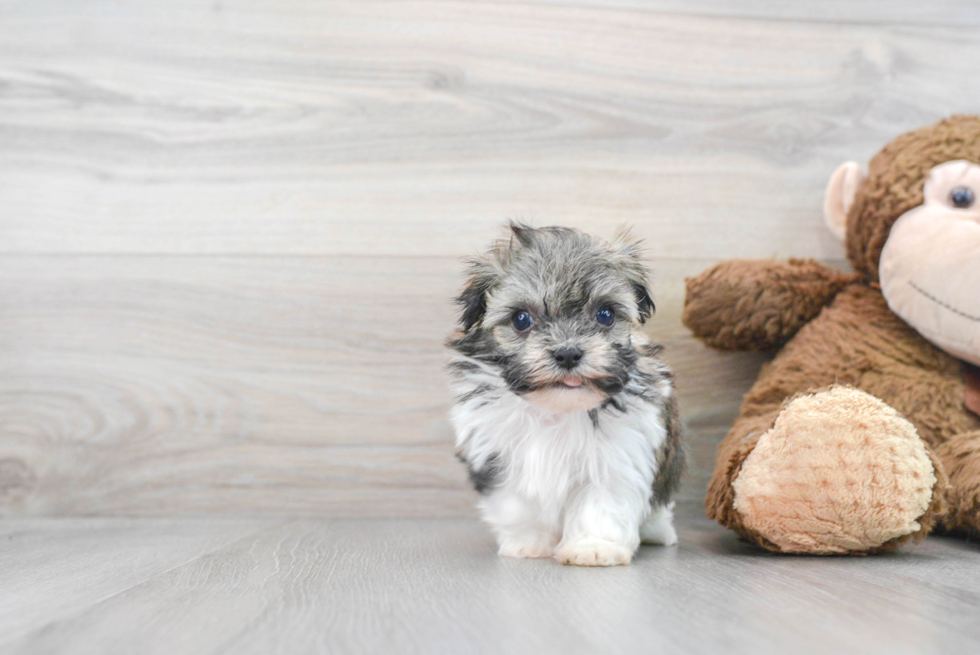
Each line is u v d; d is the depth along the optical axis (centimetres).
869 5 79
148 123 77
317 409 76
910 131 75
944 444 64
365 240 77
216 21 77
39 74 76
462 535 68
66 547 63
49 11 76
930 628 44
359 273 77
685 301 75
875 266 71
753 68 79
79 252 76
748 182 78
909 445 57
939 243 66
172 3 77
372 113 77
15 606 48
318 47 77
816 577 53
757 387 72
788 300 72
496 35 78
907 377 68
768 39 79
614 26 78
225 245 77
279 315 77
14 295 76
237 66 77
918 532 57
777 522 58
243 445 76
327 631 44
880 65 79
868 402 58
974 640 42
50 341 76
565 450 59
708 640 42
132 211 77
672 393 64
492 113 78
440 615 46
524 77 78
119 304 76
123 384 76
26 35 76
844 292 73
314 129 77
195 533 68
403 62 77
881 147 78
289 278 77
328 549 62
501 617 46
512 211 78
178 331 76
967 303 65
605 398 57
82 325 76
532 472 60
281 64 77
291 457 76
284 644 42
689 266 78
